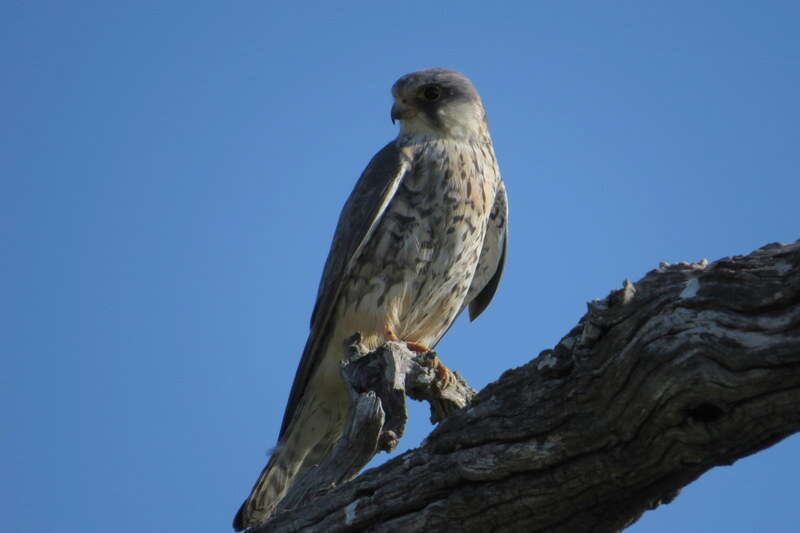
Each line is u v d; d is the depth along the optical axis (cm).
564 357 671
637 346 621
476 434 707
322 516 774
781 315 580
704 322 601
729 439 615
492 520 705
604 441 649
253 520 1170
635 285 641
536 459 673
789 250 591
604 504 683
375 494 752
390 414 895
